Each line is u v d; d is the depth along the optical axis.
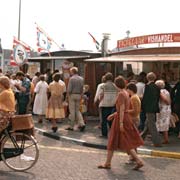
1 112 9.11
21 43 24.38
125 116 9.70
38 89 17.62
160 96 13.14
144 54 17.91
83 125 15.45
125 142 9.68
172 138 14.48
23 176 8.84
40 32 23.88
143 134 13.05
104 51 20.23
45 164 10.09
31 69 24.83
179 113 14.53
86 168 9.82
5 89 9.22
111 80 14.18
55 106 15.09
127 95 9.77
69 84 15.36
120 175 9.24
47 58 21.84
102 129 14.23
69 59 20.78
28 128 9.30
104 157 11.27
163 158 11.59
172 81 16.62
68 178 8.78
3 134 9.33
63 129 15.87
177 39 17.09
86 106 17.56
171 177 9.27
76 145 13.22
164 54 17.19
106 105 13.99
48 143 13.39
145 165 10.48
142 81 14.71
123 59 16.94
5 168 9.53
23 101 16.03
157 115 13.22
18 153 9.31
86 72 19.70
